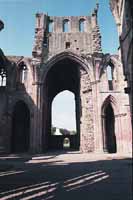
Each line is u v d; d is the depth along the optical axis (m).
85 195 7.51
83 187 8.88
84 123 34.47
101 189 8.49
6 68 34.94
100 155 27.31
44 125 35.03
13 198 7.12
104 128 32.84
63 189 8.50
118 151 32.34
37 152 31.39
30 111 33.31
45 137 36.31
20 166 16.75
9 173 12.97
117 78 35.09
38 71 34.88
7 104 33.66
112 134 38.47
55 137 50.88
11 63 35.31
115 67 35.62
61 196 7.38
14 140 37.09
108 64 35.94
